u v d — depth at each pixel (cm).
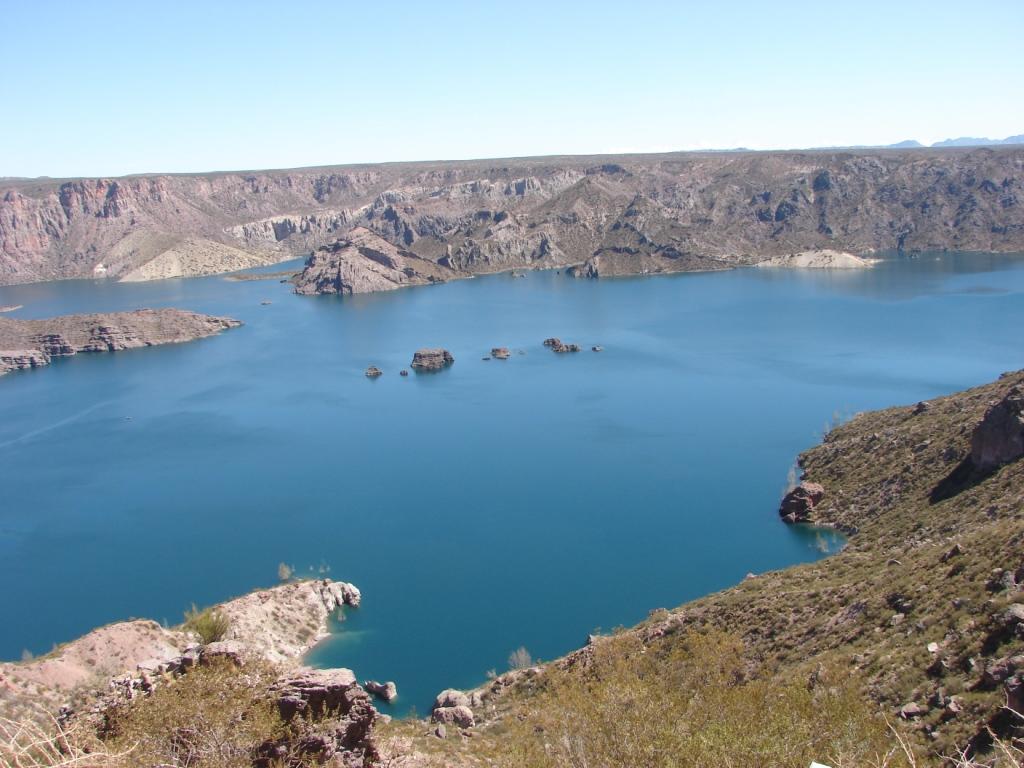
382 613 8788
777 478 12638
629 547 10319
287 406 19438
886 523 9081
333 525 11731
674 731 2609
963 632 3962
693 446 14625
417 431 16725
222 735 2628
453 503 12362
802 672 4381
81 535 11912
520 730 3359
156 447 16362
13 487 14175
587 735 2711
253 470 14600
